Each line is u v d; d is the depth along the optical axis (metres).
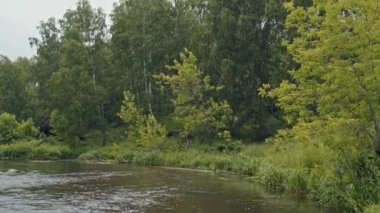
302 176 21.73
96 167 39.41
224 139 48.00
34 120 76.94
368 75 16.36
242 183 26.19
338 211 16.88
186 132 47.50
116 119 66.88
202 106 46.59
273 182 24.53
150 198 20.61
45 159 53.50
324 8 18.25
